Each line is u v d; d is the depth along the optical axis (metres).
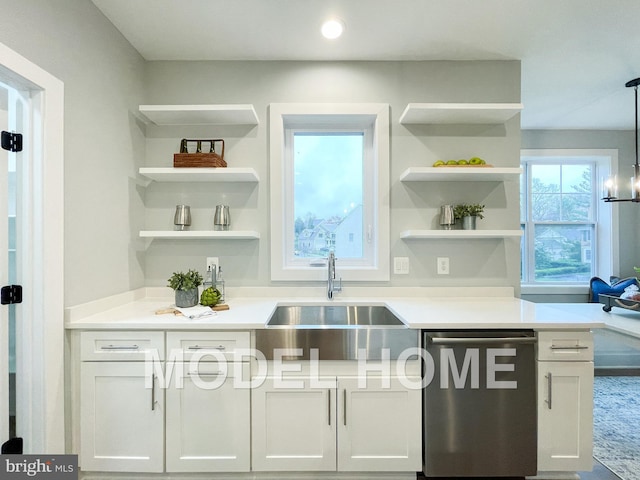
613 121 3.38
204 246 2.27
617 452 2.01
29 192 1.42
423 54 2.20
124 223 2.03
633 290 2.39
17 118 1.41
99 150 1.80
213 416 1.62
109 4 1.74
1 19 1.23
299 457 1.62
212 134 2.27
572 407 1.63
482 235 2.08
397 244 2.27
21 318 1.42
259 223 2.27
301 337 1.62
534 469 1.62
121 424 1.61
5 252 1.35
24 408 1.42
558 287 3.56
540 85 2.60
